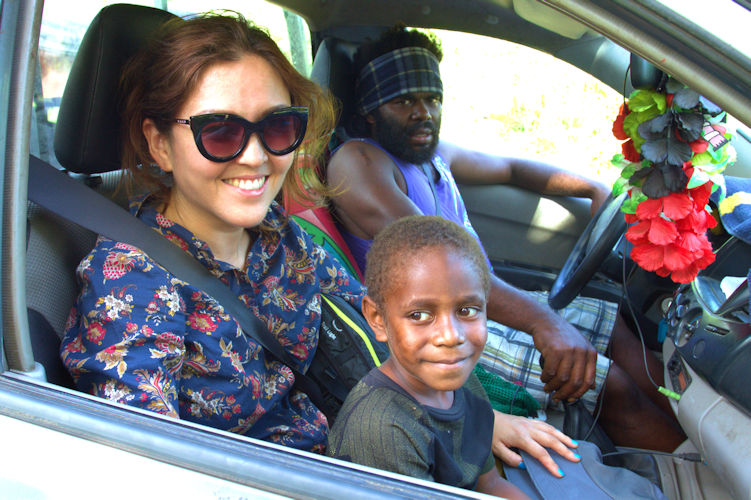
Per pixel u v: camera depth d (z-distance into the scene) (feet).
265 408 4.46
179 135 3.97
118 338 3.65
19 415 2.91
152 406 3.52
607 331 6.93
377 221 6.82
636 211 4.56
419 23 7.45
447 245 3.59
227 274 4.42
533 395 6.02
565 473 4.25
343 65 7.55
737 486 3.98
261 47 4.03
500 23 7.22
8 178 2.91
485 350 6.30
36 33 2.87
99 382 3.62
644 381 6.95
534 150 10.11
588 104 9.43
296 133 4.16
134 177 4.50
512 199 8.92
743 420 4.09
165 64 3.90
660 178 4.30
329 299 5.18
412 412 3.72
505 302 5.90
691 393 4.68
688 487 5.16
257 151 3.97
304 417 4.80
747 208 5.63
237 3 7.14
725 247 5.68
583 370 5.61
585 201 8.97
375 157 7.11
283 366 4.68
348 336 4.96
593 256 6.55
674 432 6.09
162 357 3.71
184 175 4.07
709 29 2.65
